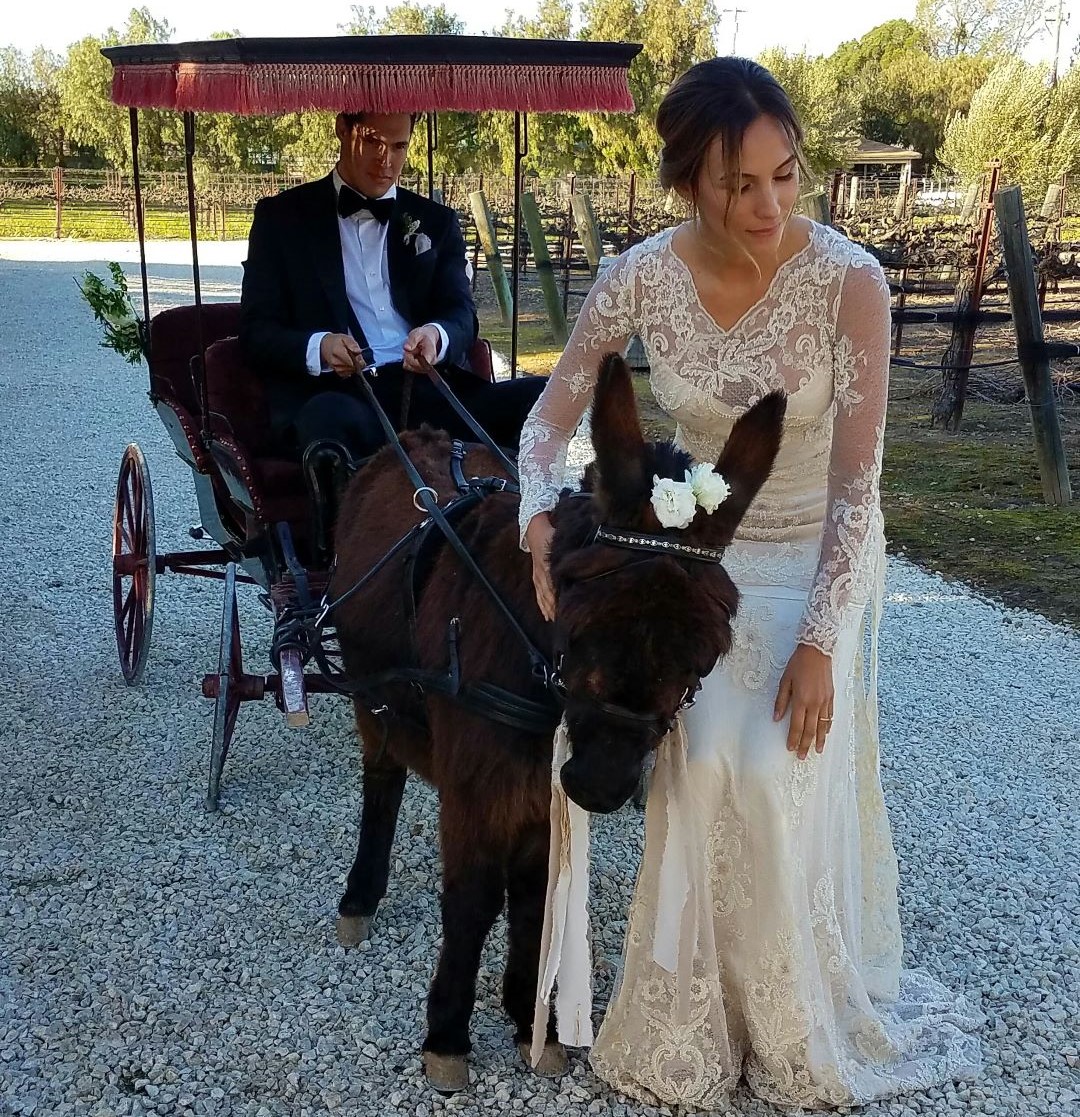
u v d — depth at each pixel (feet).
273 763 15.46
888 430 36.50
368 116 15.46
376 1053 10.01
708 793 8.57
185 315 17.07
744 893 8.84
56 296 68.39
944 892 12.66
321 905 12.28
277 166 128.47
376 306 16.35
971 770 15.57
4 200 133.08
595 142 112.47
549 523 8.36
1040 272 48.32
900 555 24.93
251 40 12.74
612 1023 9.37
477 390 15.44
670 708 7.18
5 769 15.17
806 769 8.63
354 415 13.75
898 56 219.61
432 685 9.02
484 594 8.86
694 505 7.17
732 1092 9.46
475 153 108.58
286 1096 9.50
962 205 69.21
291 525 14.02
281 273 15.89
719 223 7.90
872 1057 9.66
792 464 9.01
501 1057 9.93
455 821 8.96
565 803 8.36
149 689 17.75
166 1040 10.15
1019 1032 10.41
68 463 32.42
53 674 18.30
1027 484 29.96
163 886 12.61
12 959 11.25
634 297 8.93
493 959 11.28
